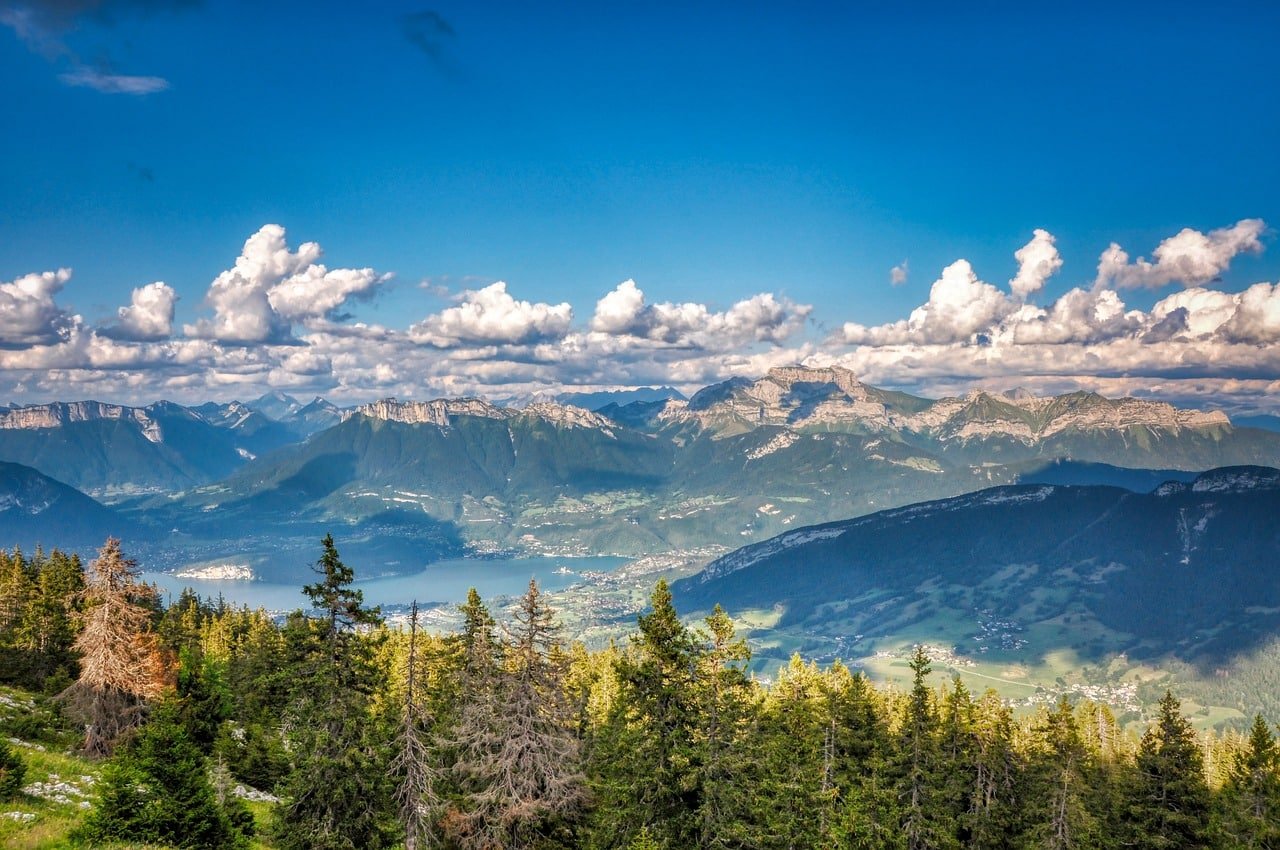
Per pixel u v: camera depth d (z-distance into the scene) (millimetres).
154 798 34281
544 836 40688
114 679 56125
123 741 53812
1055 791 56781
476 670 47250
